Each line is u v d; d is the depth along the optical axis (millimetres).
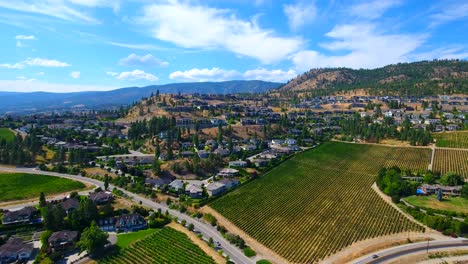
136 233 125062
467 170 194000
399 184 158500
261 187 171250
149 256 107875
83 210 130000
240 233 124250
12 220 127625
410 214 136250
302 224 130125
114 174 190125
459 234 118625
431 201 149125
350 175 192500
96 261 105938
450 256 105625
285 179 184125
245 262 103750
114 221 132000
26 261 106125
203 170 199500
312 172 197250
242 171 194875
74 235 117312
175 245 114375
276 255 108625
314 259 105500
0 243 114938
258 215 138750
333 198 156750
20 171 191375
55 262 105000
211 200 153750
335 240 117312
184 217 138750
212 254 108438
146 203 153375
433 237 118250
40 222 128375
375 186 173500
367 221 131625
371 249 110438
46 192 162125
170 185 171500
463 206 142250
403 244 113688
